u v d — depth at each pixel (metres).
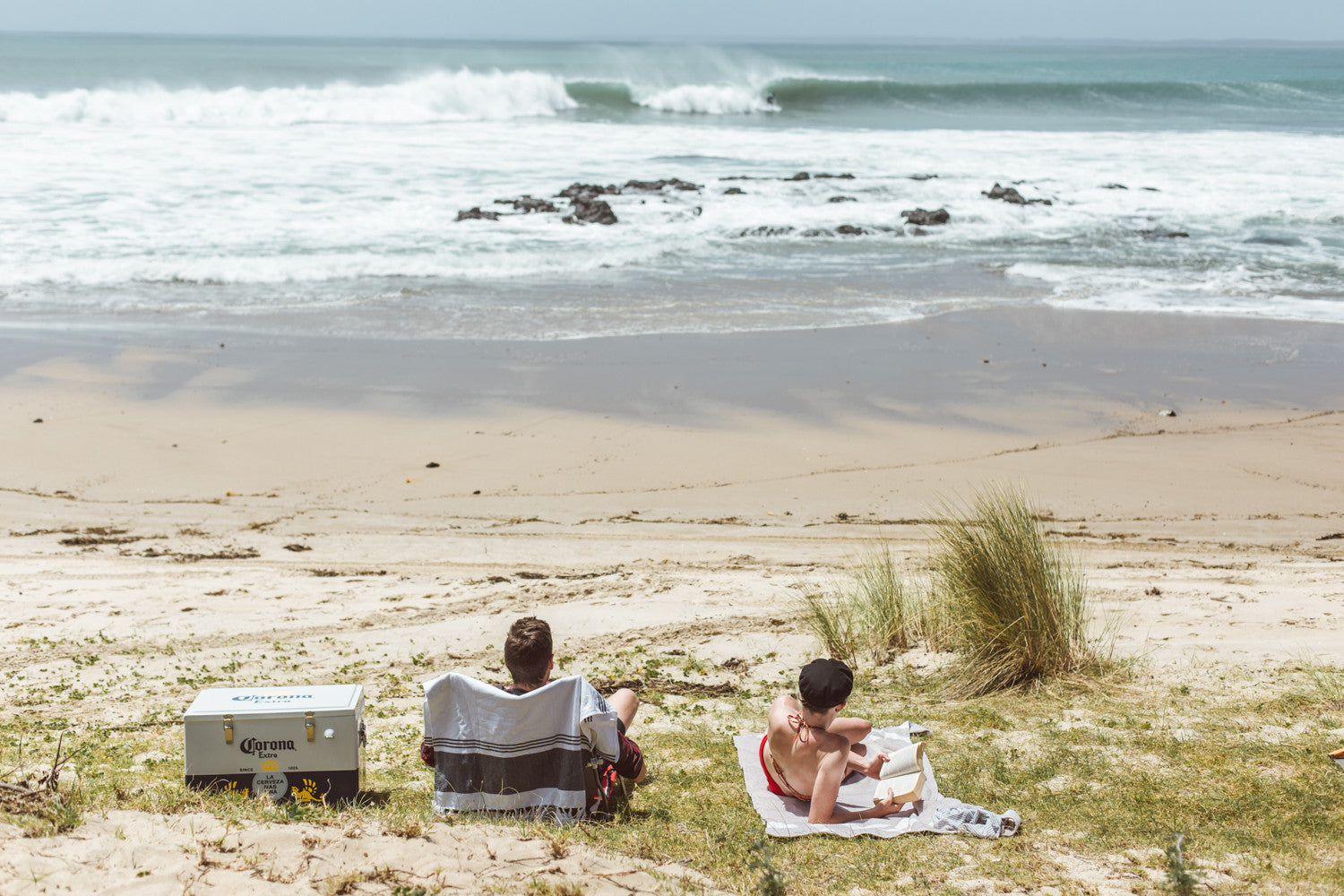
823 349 16.41
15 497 11.06
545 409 13.87
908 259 22.95
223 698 4.20
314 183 27.95
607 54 94.06
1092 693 5.98
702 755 5.15
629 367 15.46
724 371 15.36
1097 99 53.94
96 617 8.00
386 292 19.22
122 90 46.81
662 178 30.59
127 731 5.56
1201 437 13.02
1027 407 14.07
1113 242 24.66
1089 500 11.25
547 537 10.37
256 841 3.53
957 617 6.76
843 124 45.78
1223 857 3.74
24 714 5.89
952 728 5.45
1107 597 8.20
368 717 5.87
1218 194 29.48
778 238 24.58
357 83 53.38
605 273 21.09
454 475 11.99
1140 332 17.53
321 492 11.51
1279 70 92.19
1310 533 10.36
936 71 81.56
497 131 40.06
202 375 14.80
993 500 7.08
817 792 4.23
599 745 4.19
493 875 3.44
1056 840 3.99
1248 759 4.68
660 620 7.89
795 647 7.26
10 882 3.10
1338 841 3.84
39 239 21.19
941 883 3.63
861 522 10.68
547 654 4.26
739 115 48.78
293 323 17.27
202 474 11.87
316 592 8.72
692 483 11.81
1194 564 9.28
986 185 30.47
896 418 13.68
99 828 3.59
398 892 3.27
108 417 13.30
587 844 3.85
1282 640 6.89
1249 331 17.56
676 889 3.47
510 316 17.91
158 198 25.30
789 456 12.53
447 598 8.57
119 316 17.28
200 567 9.41
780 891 3.41
